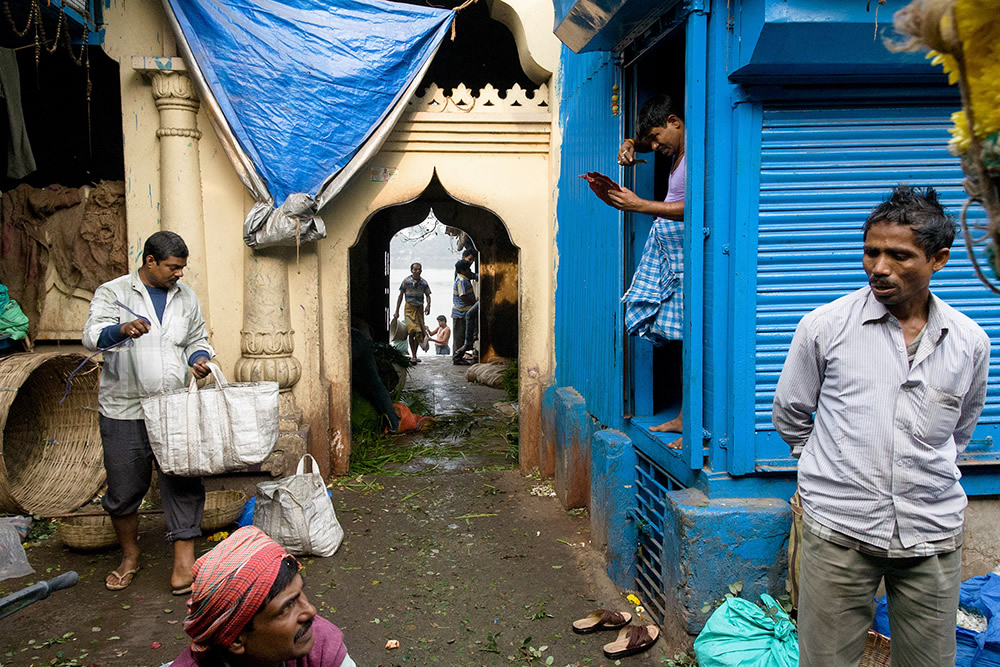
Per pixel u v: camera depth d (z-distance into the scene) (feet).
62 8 16.01
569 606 13.64
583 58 17.62
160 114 18.56
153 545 16.28
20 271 19.10
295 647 5.01
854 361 7.47
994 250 3.90
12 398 15.96
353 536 16.96
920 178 10.93
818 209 10.89
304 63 18.02
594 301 16.92
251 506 17.04
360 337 25.70
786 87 10.66
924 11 3.78
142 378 13.55
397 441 25.14
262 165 18.25
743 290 10.85
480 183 20.71
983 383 7.45
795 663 9.62
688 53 11.02
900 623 7.75
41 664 11.65
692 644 10.96
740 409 10.96
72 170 21.07
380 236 35.58
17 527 16.19
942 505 7.43
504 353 38.55
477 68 28.68
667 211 11.75
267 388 13.32
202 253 19.22
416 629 12.83
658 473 13.60
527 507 18.84
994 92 3.66
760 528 10.79
